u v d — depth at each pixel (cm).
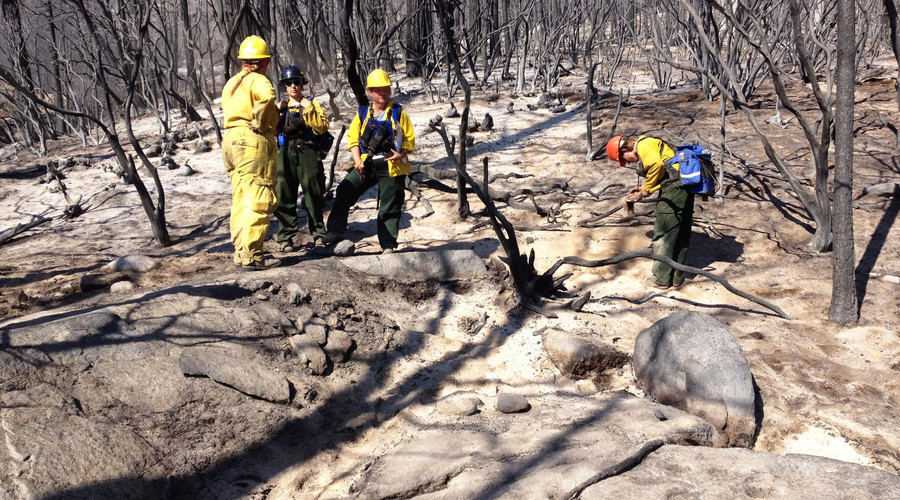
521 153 867
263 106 482
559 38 1266
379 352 450
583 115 1019
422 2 1290
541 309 504
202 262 551
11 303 477
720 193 705
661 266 548
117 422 344
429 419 398
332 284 489
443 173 689
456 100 1160
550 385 432
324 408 397
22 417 322
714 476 312
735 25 542
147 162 598
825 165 575
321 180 597
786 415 395
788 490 299
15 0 1052
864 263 570
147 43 1077
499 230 495
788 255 592
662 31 1162
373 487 325
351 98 1129
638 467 322
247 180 497
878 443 369
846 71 457
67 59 1098
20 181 830
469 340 483
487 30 1308
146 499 318
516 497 302
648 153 530
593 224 662
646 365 425
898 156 794
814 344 464
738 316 502
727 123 932
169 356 383
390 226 573
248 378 385
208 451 351
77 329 377
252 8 1056
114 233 652
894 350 454
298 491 347
